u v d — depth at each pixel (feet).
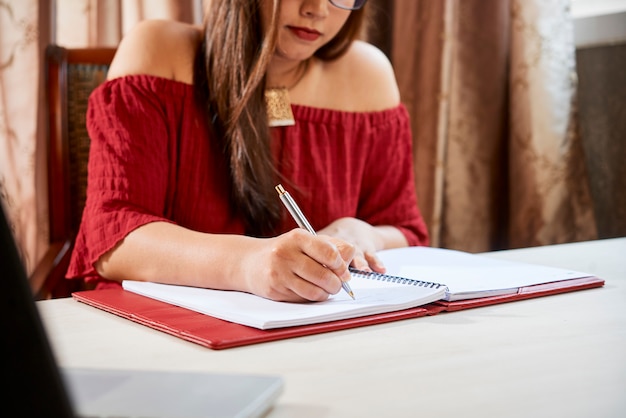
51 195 5.51
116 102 4.47
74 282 5.47
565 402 1.93
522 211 6.72
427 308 2.99
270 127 4.90
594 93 6.80
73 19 6.96
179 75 4.69
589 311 3.01
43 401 1.21
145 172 4.35
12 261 1.21
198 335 2.56
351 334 2.65
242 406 1.67
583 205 6.70
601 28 6.65
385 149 5.44
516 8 6.61
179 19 6.79
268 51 4.37
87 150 5.64
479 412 1.86
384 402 1.93
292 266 2.99
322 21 4.53
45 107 5.63
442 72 6.75
